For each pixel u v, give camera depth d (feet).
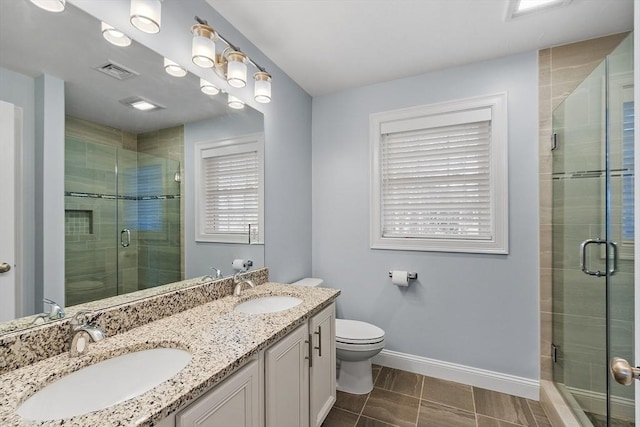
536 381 6.53
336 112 8.71
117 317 3.69
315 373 5.16
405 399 6.54
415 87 7.75
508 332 6.81
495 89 6.91
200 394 2.59
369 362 6.95
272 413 3.84
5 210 2.91
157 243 4.51
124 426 2.01
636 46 2.27
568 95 5.95
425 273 7.63
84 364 2.95
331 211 8.76
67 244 3.42
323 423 5.77
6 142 2.93
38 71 3.18
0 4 2.93
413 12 5.38
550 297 6.44
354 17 5.52
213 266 5.51
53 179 3.30
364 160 8.36
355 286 8.43
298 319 4.39
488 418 5.91
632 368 2.14
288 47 6.50
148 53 4.32
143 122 4.32
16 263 2.98
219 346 3.36
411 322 7.77
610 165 4.52
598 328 4.96
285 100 7.63
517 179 6.71
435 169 7.70
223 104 5.72
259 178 6.66
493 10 5.31
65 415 2.66
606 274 4.65
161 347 3.48
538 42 6.28
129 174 4.14
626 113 4.05
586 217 5.28
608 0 5.01
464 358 7.21
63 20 3.38
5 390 2.43
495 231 6.92
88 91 3.64
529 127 6.61
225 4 5.24
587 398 5.25
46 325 3.07
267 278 6.87
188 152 5.04
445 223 7.59
